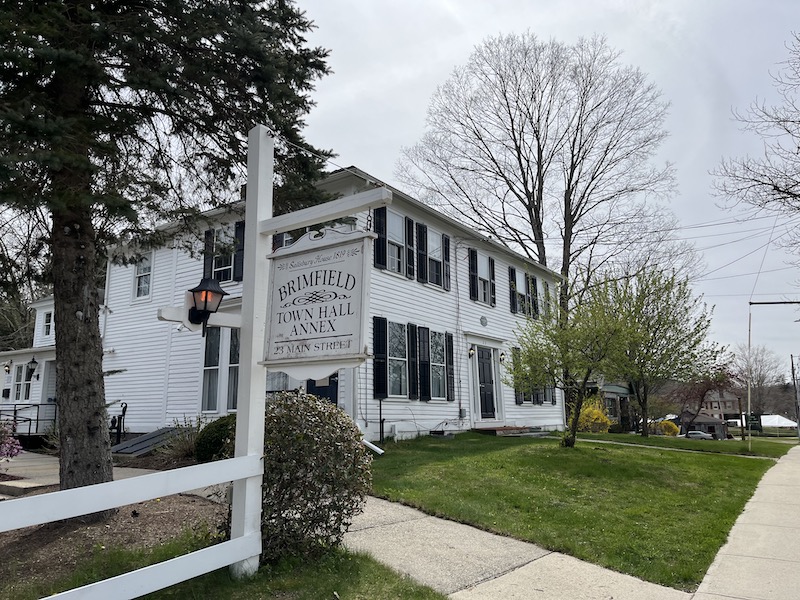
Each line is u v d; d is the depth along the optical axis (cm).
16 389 2069
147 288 1611
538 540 591
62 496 311
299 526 452
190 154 783
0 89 536
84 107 632
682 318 1800
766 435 4969
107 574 426
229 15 680
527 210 2619
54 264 601
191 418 1395
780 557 571
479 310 1752
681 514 737
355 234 425
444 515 656
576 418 1259
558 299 1486
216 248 836
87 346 592
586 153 2527
